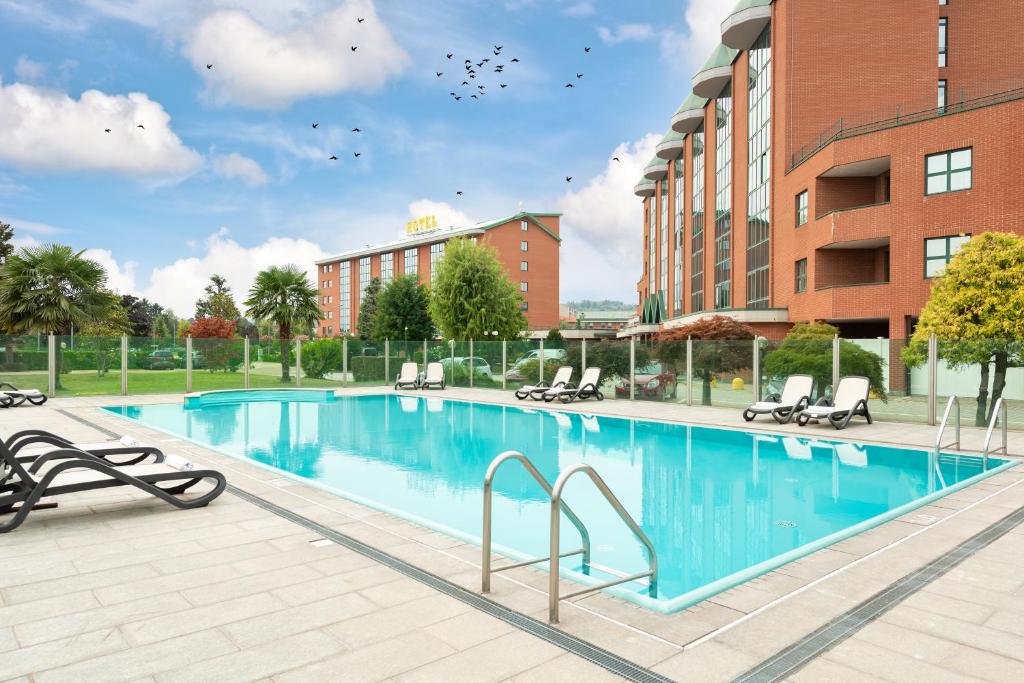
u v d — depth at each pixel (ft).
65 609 12.50
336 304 293.64
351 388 85.81
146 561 15.43
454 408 62.95
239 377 82.38
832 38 90.68
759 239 104.99
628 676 9.87
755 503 24.43
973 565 15.31
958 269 56.08
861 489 26.76
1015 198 65.05
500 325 120.57
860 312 76.02
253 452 36.81
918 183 71.41
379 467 32.17
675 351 61.26
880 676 9.95
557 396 65.41
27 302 71.26
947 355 44.14
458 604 12.75
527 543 19.12
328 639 11.18
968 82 94.48
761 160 104.12
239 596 13.17
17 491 20.43
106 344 72.28
